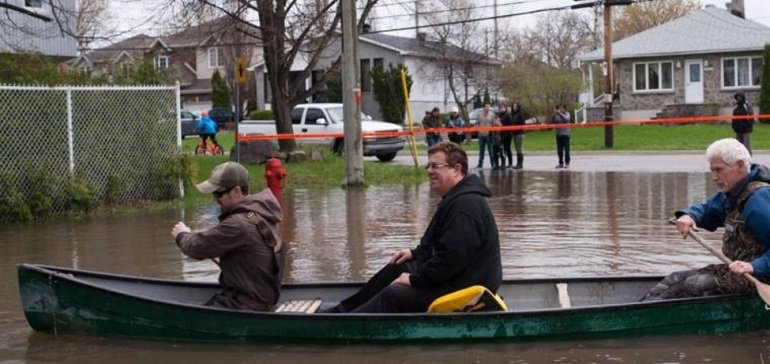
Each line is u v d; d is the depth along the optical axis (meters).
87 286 9.45
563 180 28.48
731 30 61.31
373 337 9.08
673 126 56.81
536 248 15.21
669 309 9.27
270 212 9.59
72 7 33.81
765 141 44.47
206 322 9.23
